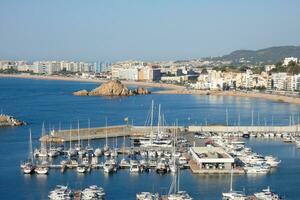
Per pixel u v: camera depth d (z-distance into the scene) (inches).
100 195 6914.4
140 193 7057.1
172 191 7234.3
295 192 7263.8
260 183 7716.5
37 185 7583.7
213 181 7805.1
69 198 6850.4
